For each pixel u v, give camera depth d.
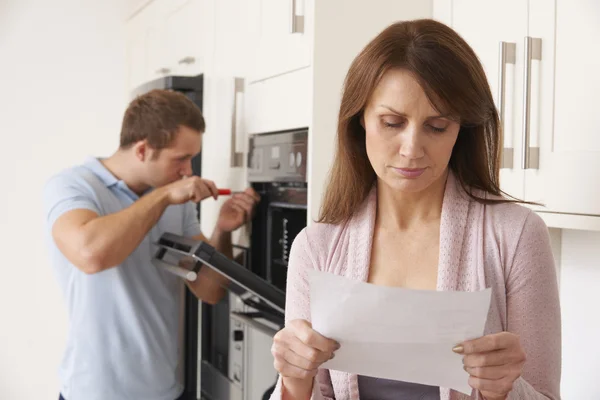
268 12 1.85
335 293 0.91
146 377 1.95
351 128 1.13
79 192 1.87
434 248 1.11
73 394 1.92
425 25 1.02
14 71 3.33
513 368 0.90
